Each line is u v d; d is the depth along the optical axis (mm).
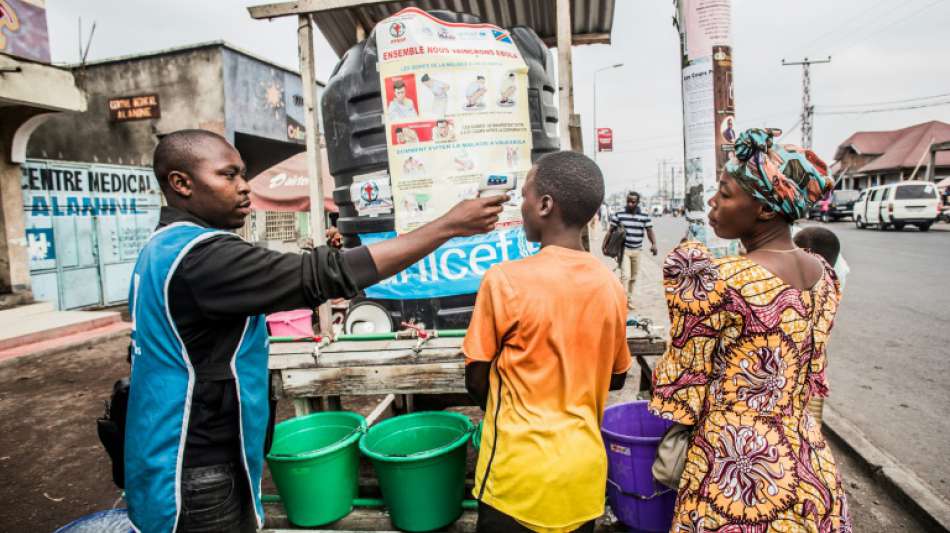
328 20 4207
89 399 5129
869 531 2709
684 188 2834
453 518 2281
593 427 1521
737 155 1429
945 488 3002
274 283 1327
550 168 1560
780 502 1340
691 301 1412
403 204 2822
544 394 1485
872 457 3260
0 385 5617
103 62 11492
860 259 12125
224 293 1336
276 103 12773
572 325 1489
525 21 4547
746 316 1367
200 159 1485
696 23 2684
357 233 3115
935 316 6891
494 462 1517
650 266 13234
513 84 2834
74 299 9789
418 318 3051
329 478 2270
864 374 4863
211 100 11312
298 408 2795
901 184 19422
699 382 1445
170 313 1364
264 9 3285
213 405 1423
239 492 1500
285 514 2436
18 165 8195
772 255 1425
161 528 1407
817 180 1360
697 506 1433
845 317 6973
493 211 1480
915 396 4328
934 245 14562
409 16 2764
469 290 2920
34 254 9125
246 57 11852
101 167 10250
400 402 3893
